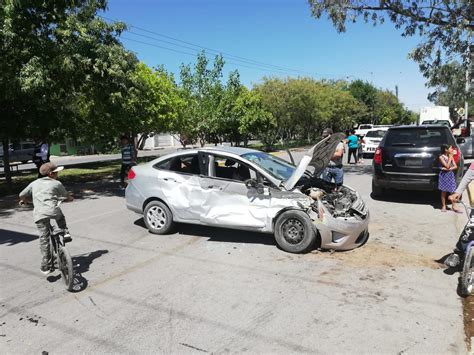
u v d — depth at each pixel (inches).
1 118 478.6
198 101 1041.5
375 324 151.0
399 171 356.2
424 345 136.8
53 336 147.7
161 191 269.7
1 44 410.0
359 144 772.0
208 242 256.2
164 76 927.0
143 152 1473.9
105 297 179.5
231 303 170.7
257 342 140.6
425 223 296.2
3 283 198.1
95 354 135.6
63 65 433.4
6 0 395.5
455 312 159.2
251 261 220.2
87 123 752.3
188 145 1940.2
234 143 1261.1
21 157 981.8
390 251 232.5
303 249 227.9
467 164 607.2
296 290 182.1
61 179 626.8
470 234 186.5
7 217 354.3
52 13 444.1
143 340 143.4
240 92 1145.4
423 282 188.1
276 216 234.7
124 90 488.4
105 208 382.9
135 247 251.0
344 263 214.2
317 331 146.9
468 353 131.9
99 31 484.4
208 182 256.2
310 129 1722.4
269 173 244.8
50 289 189.8
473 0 470.9
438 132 353.1
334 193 251.4
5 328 154.3
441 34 517.0
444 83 543.8
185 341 142.2
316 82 1649.9
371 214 327.6
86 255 238.2
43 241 200.4
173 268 213.2
